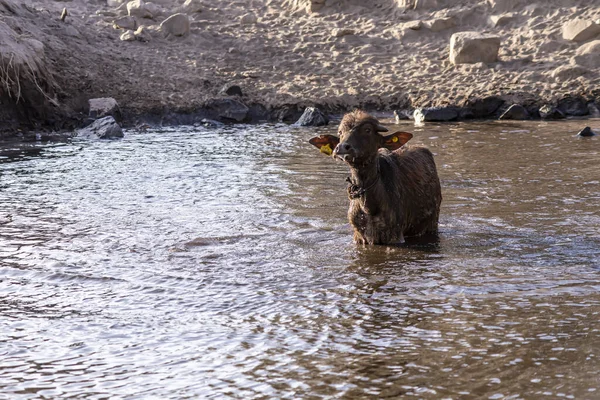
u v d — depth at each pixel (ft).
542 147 50.85
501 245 29.22
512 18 81.66
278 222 33.78
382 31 84.02
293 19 89.45
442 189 39.27
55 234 32.71
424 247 29.40
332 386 18.10
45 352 20.70
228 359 19.83
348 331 21.38
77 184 43.04
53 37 75.77
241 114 69.00
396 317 22.25
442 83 71.87
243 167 47.06
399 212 29.73
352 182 29.60
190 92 71.77
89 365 19.81
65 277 26.99
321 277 26.20
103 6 93.25
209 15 91.61
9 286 26.25
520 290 24.03
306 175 44.11
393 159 30.86
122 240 31.53
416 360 19.30
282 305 23.62
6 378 19.20
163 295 24.91
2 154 53.67
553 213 33.71
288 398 17.58
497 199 36.76
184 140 58.95
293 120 68.80
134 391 18.25
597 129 57.72
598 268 25.98
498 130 59.36
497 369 18.57
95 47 77.66
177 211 36.32
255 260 28.37
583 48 73.36
